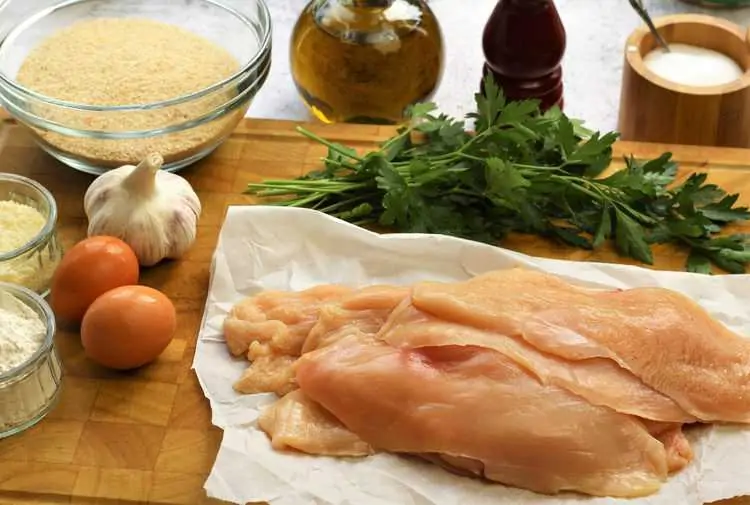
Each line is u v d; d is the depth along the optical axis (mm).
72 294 2213
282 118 2963
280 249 2389
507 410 2020
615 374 2076
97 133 2465
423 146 2588
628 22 3242
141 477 2031
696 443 2080
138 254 2346
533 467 2014
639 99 2707
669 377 2082
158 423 2113
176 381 2184
